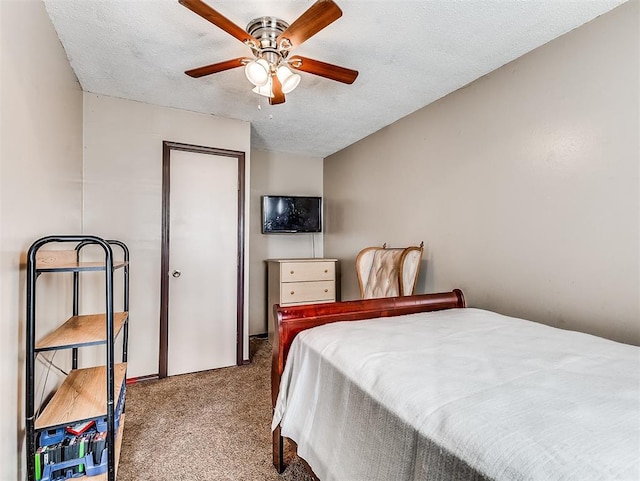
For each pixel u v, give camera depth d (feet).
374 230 11.89
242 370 10.14
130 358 9.17
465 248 8.31
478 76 7.86
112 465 4.31
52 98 5.94
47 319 5.37
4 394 3.84
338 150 14.29
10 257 4.05
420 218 9.75
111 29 6.10
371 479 3.16
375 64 7.30
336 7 4.58
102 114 8.87
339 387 3.94
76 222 7.96
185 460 5.70
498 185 7.47
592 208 5.79
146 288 9.37
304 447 4.27
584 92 5.90
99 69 7.59
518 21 5.84
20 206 4.38
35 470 4.04
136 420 7.06
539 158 6.63
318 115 10.35
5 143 3.93
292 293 12.37
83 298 8.52
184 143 9.91
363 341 4.54
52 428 4.15
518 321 5.78
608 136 5.58
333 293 13.03
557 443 2.24
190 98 9.14
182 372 9.82
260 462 5.65
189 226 10.00
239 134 10.73
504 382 3.26
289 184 14.82
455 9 5.52
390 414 3.10
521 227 6.98
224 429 6.72
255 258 14.07
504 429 2.44
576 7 5.49
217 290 10.39
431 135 9.36
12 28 4.18
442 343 4.49
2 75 3.87
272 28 5.82
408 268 8.83
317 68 6.18
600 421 2.52
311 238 15.29
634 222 5.26
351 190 13.34
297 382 4.76
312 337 4.93
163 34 6.26
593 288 5.77
